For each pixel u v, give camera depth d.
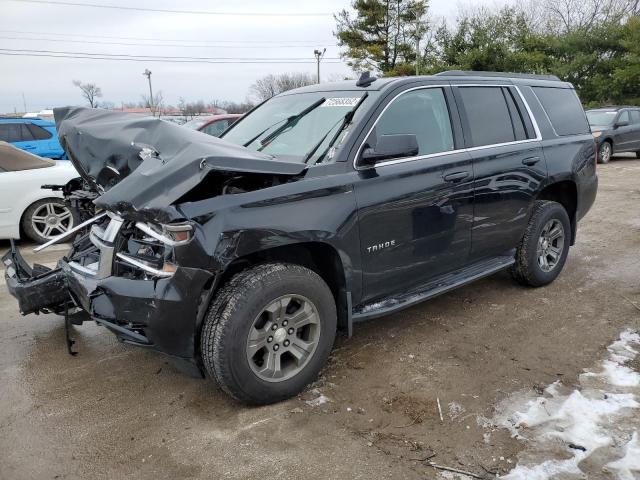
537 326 4.26
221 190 2.99
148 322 2.88
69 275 3.46
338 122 3.66
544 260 5.05
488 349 3.88
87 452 2.81
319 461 2.69
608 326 4.23
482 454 2.71
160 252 2.93
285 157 3.62
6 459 2.76
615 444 2.76
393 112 3.73
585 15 40.91
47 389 3.45
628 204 9.38
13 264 4.03
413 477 2.56
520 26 31.28
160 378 3.56
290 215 3.07
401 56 35.25
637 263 5.92
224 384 2.98
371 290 3.61
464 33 31.02
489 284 5.29
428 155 3.88
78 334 4.29
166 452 2.79
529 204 4.69
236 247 2.88
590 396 3.21
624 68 28.44
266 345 3.11
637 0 39.06
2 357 3.91
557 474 2.55
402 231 3.66
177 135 3.28
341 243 3.30
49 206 7.31
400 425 2.97
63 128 4.08
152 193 2.85
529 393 3.26
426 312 4.59
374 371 3.58
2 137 10.91
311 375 3.29
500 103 4.60
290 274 3.10
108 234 3.21
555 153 4.91
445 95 4.14
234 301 2.92
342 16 35.66
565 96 5.40
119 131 3.57
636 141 16.94
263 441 2.86
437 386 3.37
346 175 3.36
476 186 4.14
